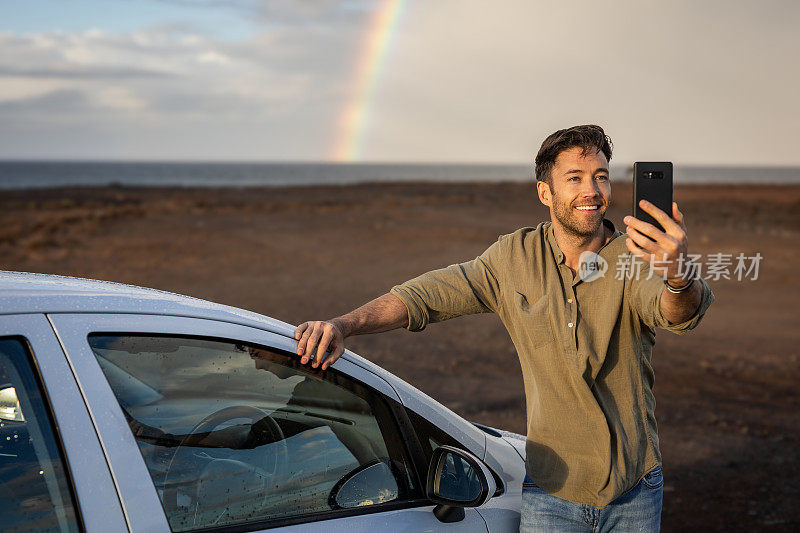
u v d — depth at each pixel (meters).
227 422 1.66
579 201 2.12
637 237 1.85
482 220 36.75
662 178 1.91
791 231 31.66
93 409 1.42
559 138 2.11
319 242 25.45
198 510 1.54
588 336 2.11
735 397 7.88
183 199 57.75
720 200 65.25
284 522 1.66
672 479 5.54
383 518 1.81
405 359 9.12
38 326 1.42
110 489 1.39
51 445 1.36
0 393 1.37
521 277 2.23
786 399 7.82
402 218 37.34
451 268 2.37
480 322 11.79
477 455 2.21
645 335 2.22
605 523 2.14
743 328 12.02
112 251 21.98
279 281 16.36
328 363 1.87
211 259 20.34
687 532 4.61
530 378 2.24
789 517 4.86
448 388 7.83
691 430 6.73
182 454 1.55
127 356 1.52
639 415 2.17
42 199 61.66
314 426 1.81
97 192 79.81
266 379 1.75
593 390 2.12
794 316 13.28
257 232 28.91
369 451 1.90
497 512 2.14
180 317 1.64
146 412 1.51
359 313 2.16
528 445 2.22
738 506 5.04
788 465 5.85
